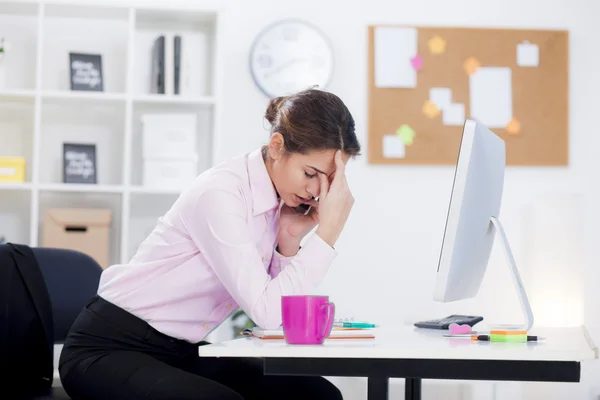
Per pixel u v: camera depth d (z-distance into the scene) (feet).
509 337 4.90
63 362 6.05
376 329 6.32
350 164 13.24
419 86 13.35
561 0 13.66
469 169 5.31
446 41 13.43
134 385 5.40
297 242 6.53
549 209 12.28
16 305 6.98
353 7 13.39
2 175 12.08
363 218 13.23
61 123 12.99
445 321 6.53
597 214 13.50
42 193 12.78
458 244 5.35
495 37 13.50
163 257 6.07
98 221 12.14
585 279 13.39
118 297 6.07
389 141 13.26
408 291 13.21
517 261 13.39
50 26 12.98
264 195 6.04
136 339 6.03
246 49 13.28
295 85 13.17
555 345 4.60
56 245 12.00
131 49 12.27
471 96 13.42
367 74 13.34
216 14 12.59
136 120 13.11
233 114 13.19
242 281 5.55
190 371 6.48
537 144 13.47
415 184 13.33
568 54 13.53
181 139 12.35
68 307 7.98
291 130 5.81
